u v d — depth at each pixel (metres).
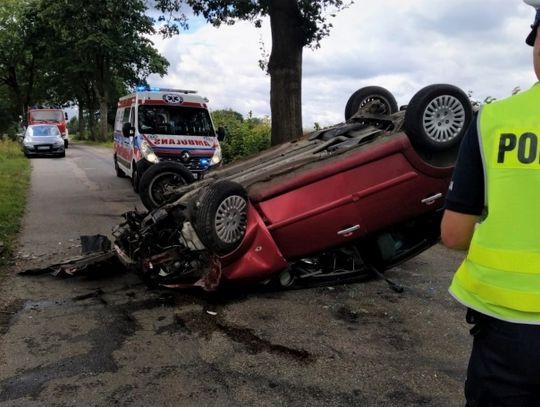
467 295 1.95
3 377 3.75
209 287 5.07
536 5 1.83
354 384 3.67
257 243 5.05
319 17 11.33
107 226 8.70
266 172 5.51
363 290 5.58
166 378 3.76
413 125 5.24
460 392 3.57
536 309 1.75
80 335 4.46
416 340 4.37
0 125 53.03
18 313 4.92
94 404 3.42
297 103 11.24
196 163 11.65
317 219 5.22
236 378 3.76
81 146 36.28
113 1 12.50
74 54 39.97
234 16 12.58
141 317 4.85
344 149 5.47
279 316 4.87
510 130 1.80
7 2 46.25
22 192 12.00
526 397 1.80
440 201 5.61
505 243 1.80
